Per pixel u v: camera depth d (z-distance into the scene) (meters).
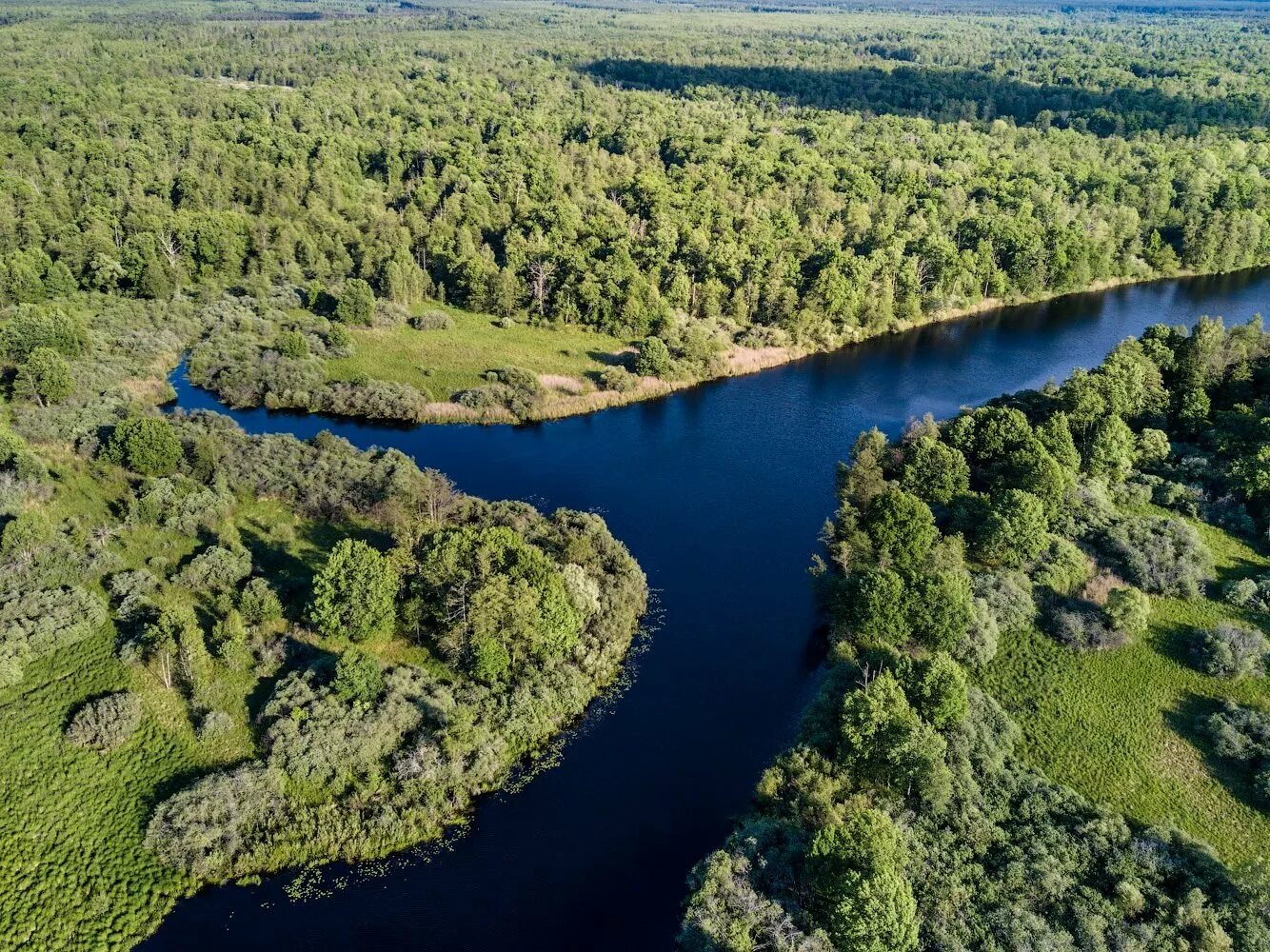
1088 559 102.25
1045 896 62.69
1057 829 68.38
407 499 110.44
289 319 174.38
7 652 80.69
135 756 74.06
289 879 66.50
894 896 56.78
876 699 73.25
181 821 67.31
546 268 186.12
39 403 128.25
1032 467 108.44
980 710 80.25
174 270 183.75
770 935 59.41
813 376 169.50
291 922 63.56
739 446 140.75
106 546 99.62
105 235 184.62
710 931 59.84
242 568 95.62
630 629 94.94
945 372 170.75
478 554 86.88
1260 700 83.06
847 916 56.09
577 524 108.25
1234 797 72.81
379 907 64.88
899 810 69.81
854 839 60.72
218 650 83.88
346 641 86.62
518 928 63.97
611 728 82.19
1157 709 82.44
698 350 166.50
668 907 65.81
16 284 163.62
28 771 71.88
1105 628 91.25
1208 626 92.56
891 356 179.62
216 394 153.00
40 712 77.50
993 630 90.12
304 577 97.12
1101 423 123.50
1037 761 76.75
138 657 82.75
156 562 97.62
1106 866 64.81
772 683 88.75
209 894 65.25
